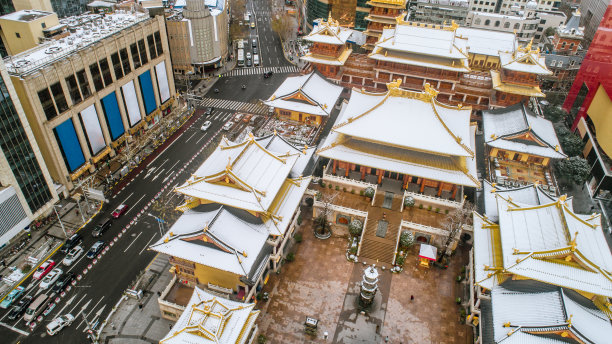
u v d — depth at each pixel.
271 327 78.38
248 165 85.94
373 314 81.56
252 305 69.44
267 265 86.62
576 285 66.38
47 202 102.44
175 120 143.38
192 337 62.97
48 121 99.31
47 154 102.88
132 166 121.81
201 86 170.50
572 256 67.81
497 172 107.12
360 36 195.75
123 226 102.62
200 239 77.31
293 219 94.81
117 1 155.25
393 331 78.62
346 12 191.88
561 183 119.62
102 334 78.19
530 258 70.12
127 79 123.62
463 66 137.38
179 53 171.25
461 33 168.00
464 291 86.56
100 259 93.94
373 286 77.50
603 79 122.56
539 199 85.31
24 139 91.81
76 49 106.56
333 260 92.62
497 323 68.38
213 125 144.62
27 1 133.25
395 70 145.38
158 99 140.50
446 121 101.25
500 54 142.38
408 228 96.12
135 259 94.31
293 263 91.56
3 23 112.81
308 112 125.06
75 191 111.75
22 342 77.12
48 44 108.62
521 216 78.44
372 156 101.19
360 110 106.69
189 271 80.81
